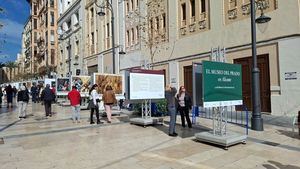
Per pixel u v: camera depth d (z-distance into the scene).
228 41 17.03
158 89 12.70
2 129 11.59
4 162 6.71
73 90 13.84
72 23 43.56
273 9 14.52
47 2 62.59
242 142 8.28
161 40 23.20
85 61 38.28
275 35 14.30
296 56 13.43
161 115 14.82
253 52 10.36
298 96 13.35
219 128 8.71
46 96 16.30
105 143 8.68
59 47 51.12
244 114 14.50
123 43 28.66
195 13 19.84
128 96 11.91
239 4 16.50
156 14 23.80
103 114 15.62
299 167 6.14
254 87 10.30
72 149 7.95
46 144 8.63
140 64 25.66
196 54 19.48
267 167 6.15
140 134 10.11
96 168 6.21
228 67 8.71
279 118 13.12
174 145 8.28
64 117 15.95
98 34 34.41
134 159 6.86
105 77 16.89
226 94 8.56
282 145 8.08
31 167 6.32
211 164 6.40
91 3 36.41
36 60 71.50
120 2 29.27
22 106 15.86
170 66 21.95
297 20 13.41
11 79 89.12
